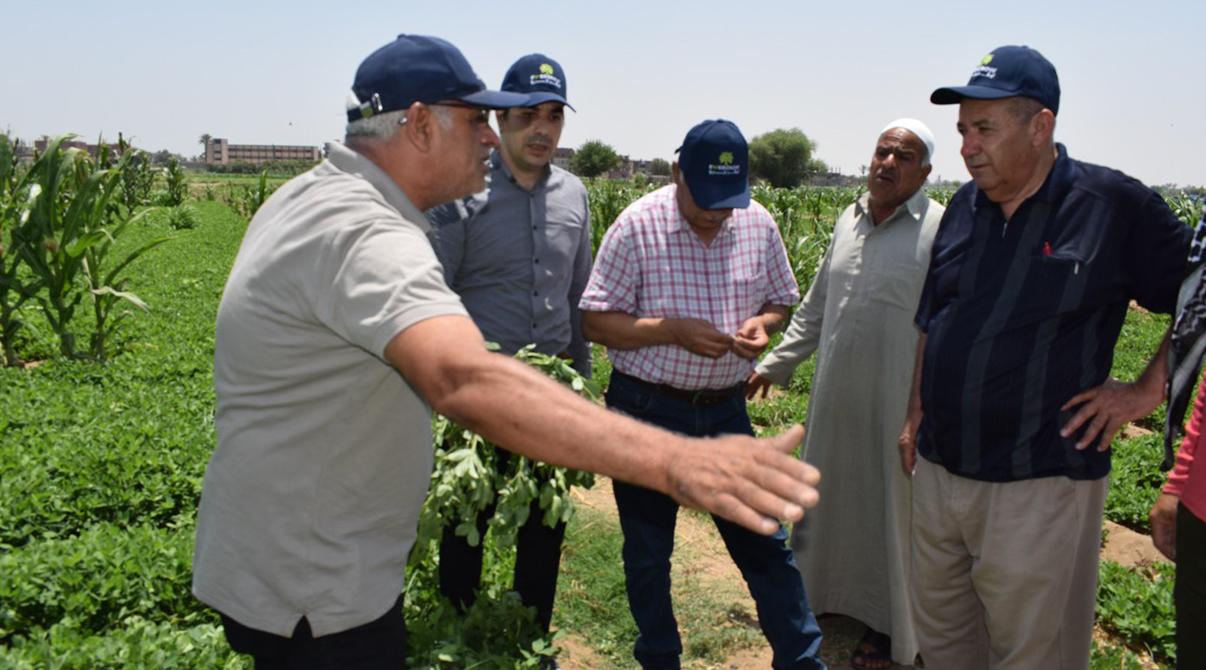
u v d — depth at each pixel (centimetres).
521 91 323
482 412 136
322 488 176
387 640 192
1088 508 271
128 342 889
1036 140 257
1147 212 254
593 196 1602
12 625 330
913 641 368
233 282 176
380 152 178
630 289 329
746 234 338
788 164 9250
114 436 522
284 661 188
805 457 389
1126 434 780
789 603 316
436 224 327
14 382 675
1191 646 237
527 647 325
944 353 278
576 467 133
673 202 329
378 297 149
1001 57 255
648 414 332
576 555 452
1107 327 267
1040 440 267
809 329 398
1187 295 236
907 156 343
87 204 783
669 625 325
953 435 278
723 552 480
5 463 477
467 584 345
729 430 340
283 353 167
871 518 376
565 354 370
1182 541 235
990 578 279
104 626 347
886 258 354
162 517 462
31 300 1009
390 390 173
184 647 304
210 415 594
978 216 277
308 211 166
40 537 423
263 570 179
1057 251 259
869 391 366
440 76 176
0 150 764
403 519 191
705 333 312
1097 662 371
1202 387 233
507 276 337
